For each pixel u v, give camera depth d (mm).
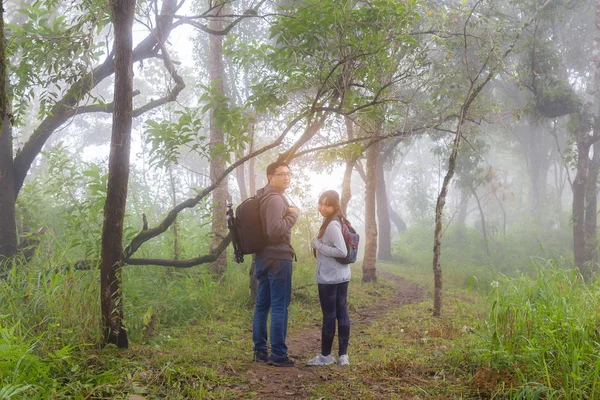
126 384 4109
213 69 12500
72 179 9258
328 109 7230
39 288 5648
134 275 8078
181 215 9852
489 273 17609
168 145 7219
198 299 8273
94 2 7035
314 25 6832
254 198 5621
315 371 5281
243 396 4316
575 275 5809
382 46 7012
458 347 5625
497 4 17266
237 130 7234
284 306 5582
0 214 8203
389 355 5703
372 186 15102
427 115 10023
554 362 4281
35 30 7340
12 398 3354
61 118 8375
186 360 5035
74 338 5047
